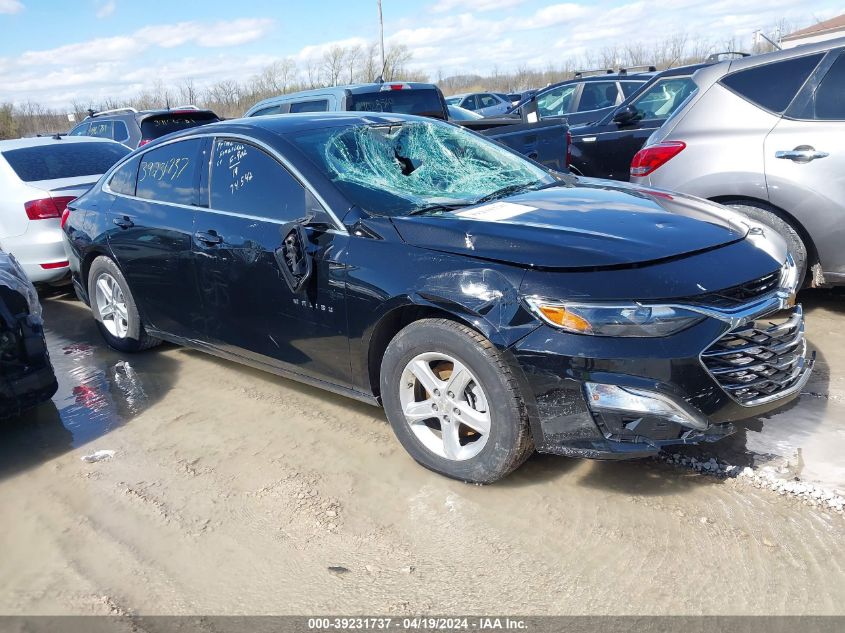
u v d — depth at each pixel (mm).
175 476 3377
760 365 2887
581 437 2768
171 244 4242
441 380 3133
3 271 3814
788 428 3406
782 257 3176
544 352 2725
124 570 2707
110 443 3773
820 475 2992
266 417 3953
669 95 7660
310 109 7879
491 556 2646
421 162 3928
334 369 3547
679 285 2717
